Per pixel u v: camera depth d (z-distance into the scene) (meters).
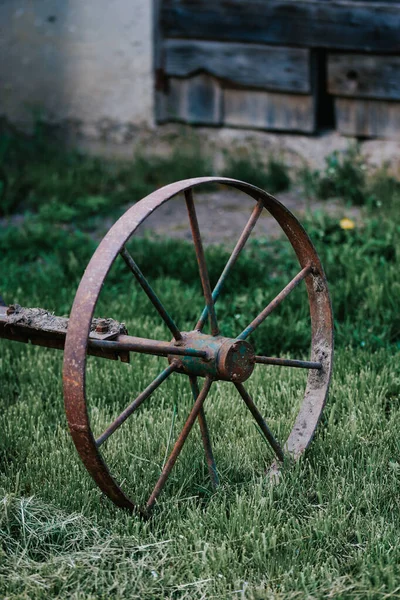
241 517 3.53
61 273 6.60
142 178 9.00
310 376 4.25
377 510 3.62
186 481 3.87
